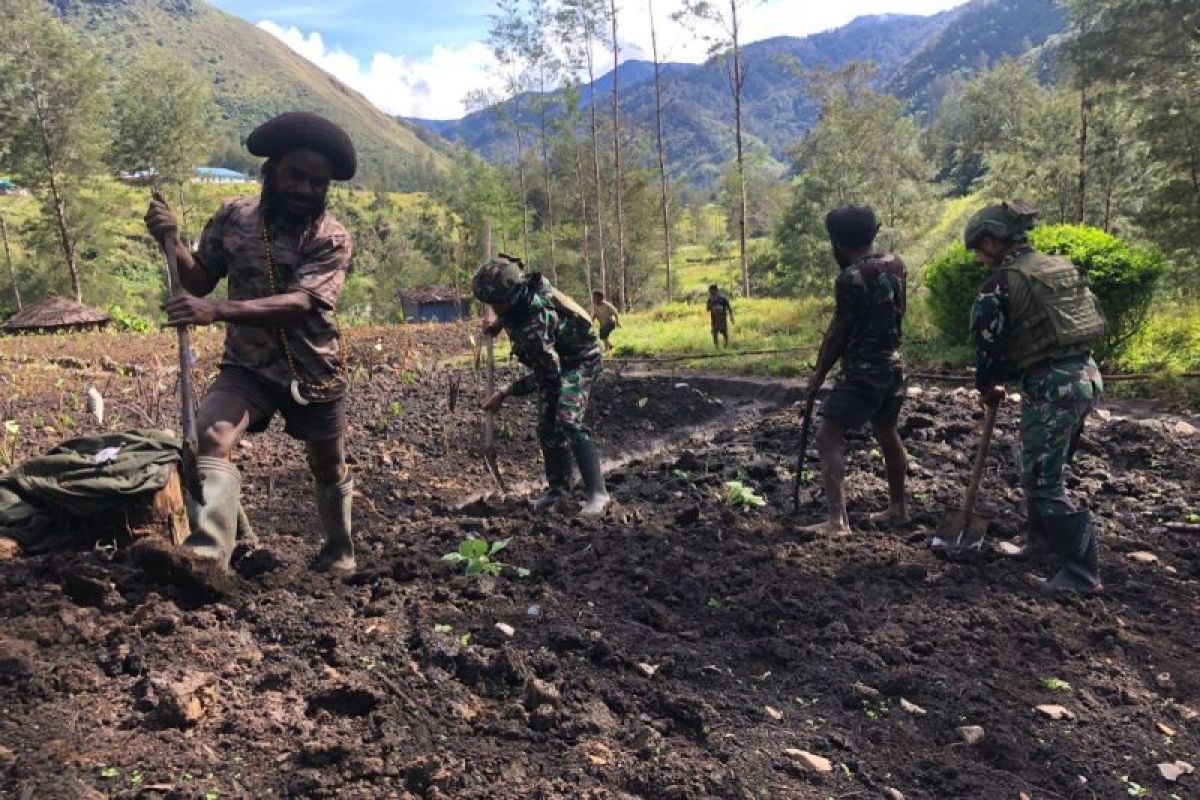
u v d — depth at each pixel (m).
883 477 6.30
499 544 4.27
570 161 51.72
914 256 30.12
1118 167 28.88
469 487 6.93
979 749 2.93
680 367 13.09
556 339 5.45
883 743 2.92
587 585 4.04
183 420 3.30
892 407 4.99
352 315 55.34
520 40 43.81
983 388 4.43
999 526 5.04
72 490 3.79
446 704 2.88
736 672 3.31
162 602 3.28
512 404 9.74
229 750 2.53
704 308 25.25
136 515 3.89
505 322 5.36
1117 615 4.01
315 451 3.82
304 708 2.79
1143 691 3.39
